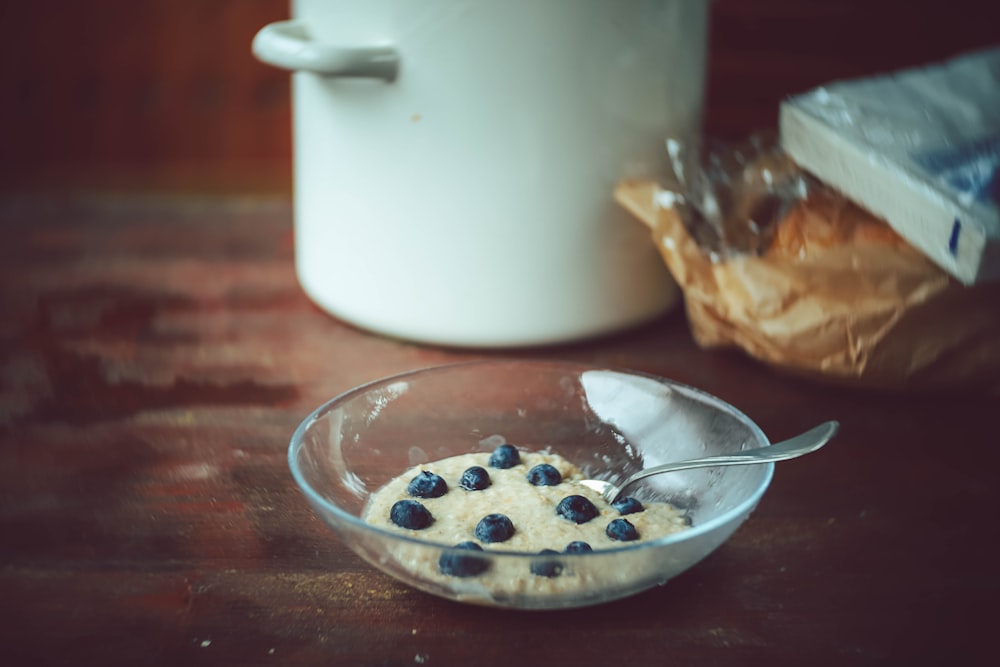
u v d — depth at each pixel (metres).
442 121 0.62
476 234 0.64
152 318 0.73
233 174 1.06
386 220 0.65
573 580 0.44
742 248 0.65
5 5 1.01
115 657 0.44
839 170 0.62
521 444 0.56
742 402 0.63
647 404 0.55
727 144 0.70
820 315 0.61
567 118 0.63
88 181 1.03
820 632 0.46
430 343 0.68
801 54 0.99
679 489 0.52
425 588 0.45
